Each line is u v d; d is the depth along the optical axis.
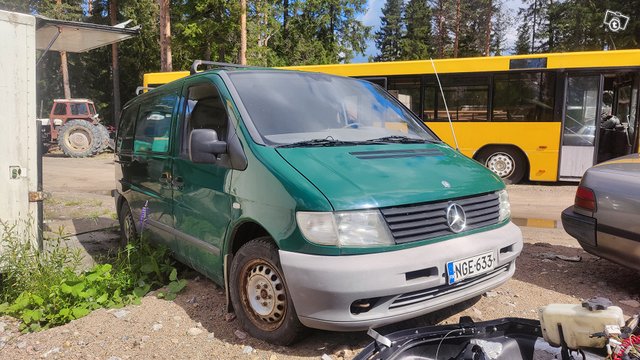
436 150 4.05
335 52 44.56
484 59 12.30
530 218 8.38
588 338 2.17
